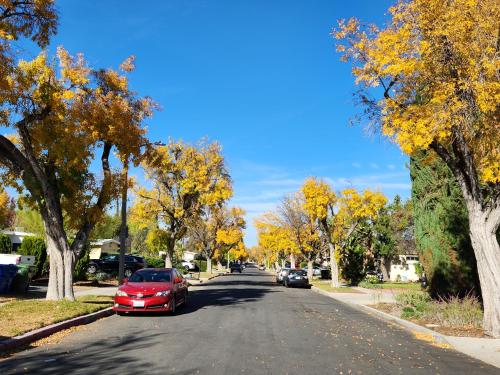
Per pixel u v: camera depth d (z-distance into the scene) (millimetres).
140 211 32281
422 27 11531
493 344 10508
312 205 32938
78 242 16406
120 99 16469
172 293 15227
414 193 19234
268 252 88438
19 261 23266
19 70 13281
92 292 21375
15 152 15156
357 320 15125
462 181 12547
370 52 12484
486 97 10523
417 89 12453
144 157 18188
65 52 15828
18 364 7805
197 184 31703
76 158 14938
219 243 63719
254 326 12703
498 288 11523
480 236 12008
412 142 11617
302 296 25531
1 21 13555
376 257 50562
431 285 18125
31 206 16719
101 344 9734
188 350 9094
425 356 9219
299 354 8930
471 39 11141
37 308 13578
